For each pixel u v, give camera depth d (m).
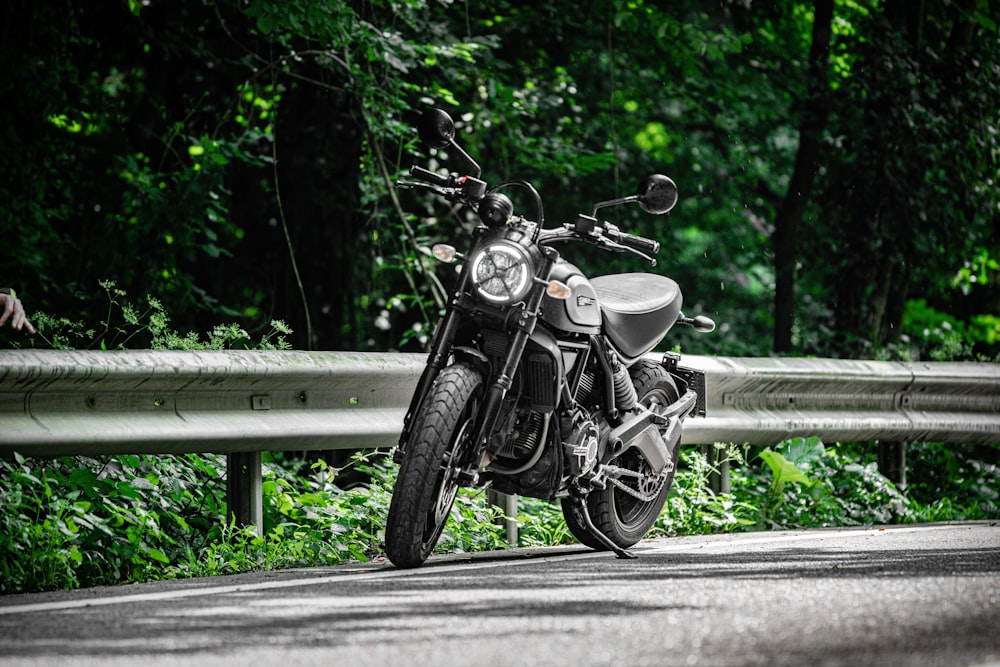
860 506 15.70
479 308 9.90
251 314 23.72
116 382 9.98
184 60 22.44
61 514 10.03
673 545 11.61
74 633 6.83
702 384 12.30
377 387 11.77
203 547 10.83
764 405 14.88
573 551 11.30
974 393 17.08
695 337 27.58
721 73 27.81
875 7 26.44
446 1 21.16
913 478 18.05
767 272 34.72
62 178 20.95
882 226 24.95
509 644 6.23
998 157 25.33
